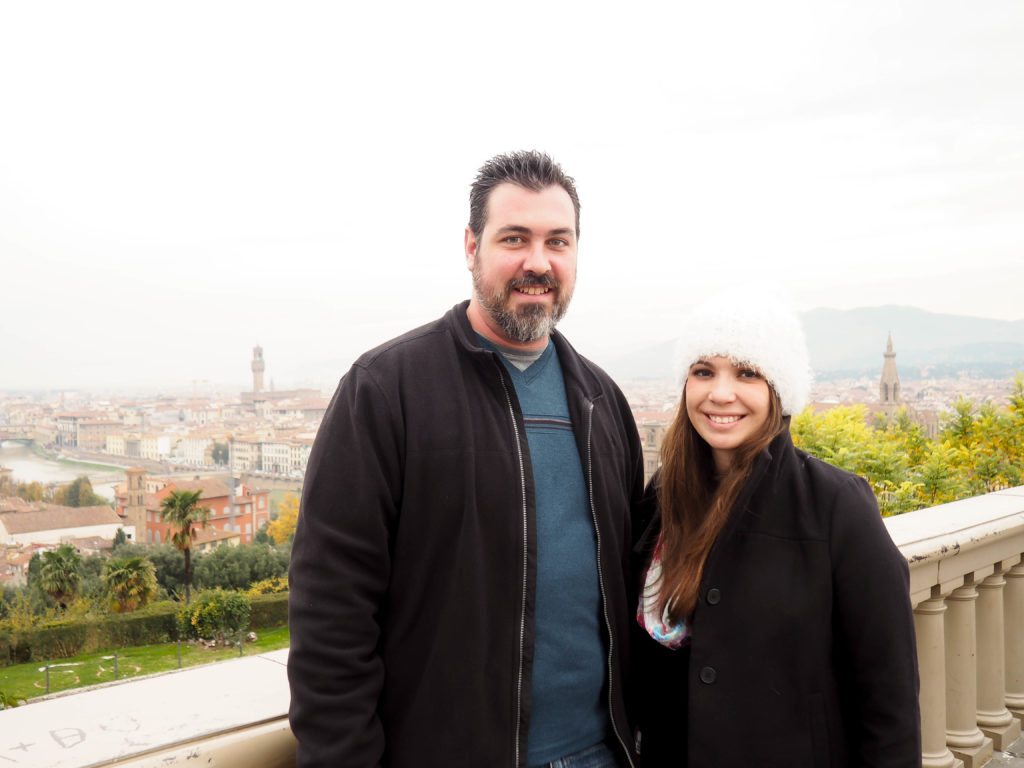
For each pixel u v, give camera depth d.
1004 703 2.92
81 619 54.06
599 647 1.59
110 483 163.75
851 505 1.49
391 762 1.41
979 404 7.30
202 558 69.69
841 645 1.50
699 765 1.50
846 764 1.50
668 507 1.68
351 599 1.35
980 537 2.59
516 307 1.57
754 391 1.57
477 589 1.43
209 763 1.32
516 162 1.59
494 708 1.42
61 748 1.26
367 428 1.42
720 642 1.52
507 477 1.49
